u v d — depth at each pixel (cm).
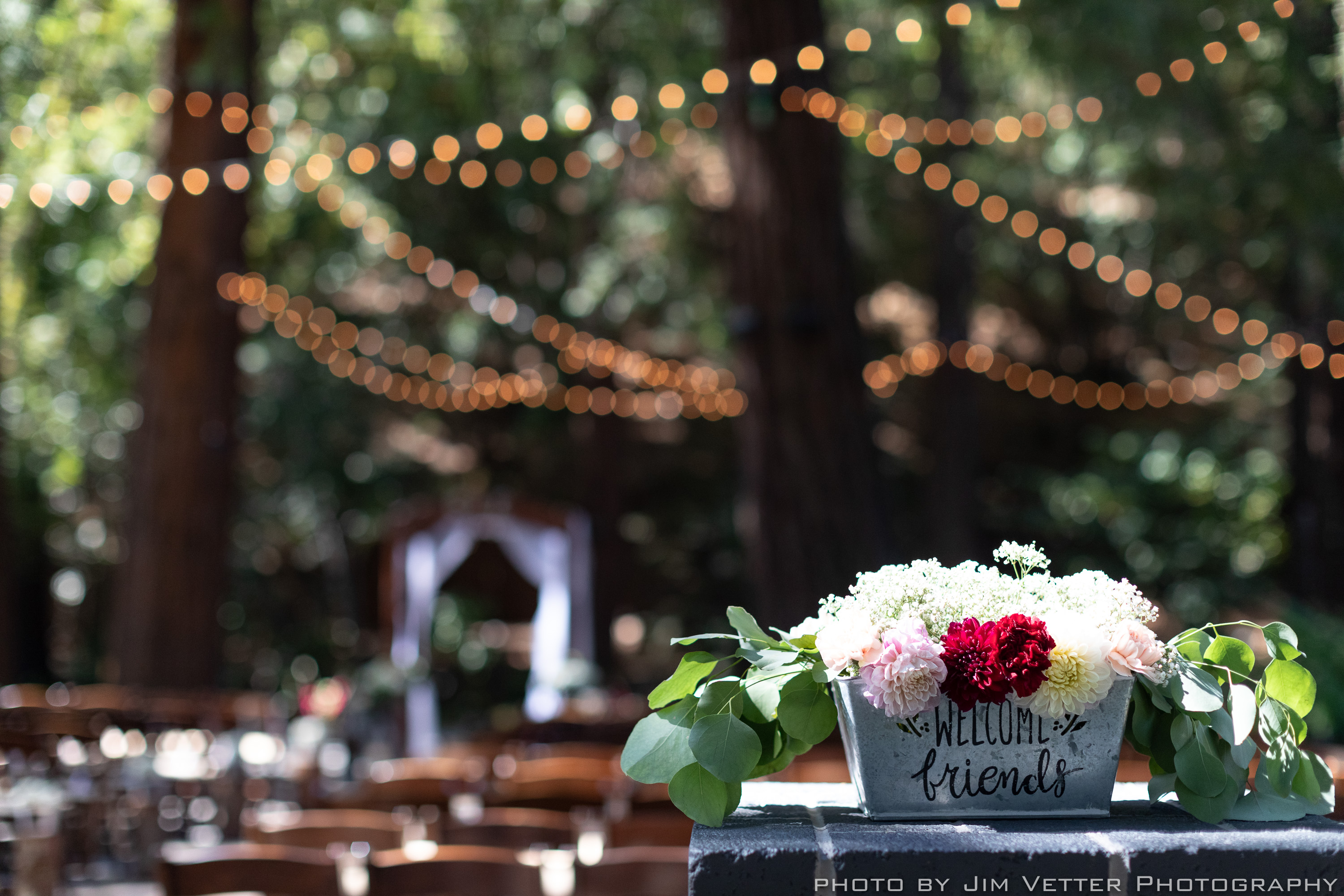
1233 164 937
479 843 360
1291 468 1209
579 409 1570
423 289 1616
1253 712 148
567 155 1356
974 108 1434
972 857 132
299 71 1198
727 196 1456
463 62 1199
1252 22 825
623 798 417
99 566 1608
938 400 1568
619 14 1215
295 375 1574
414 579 1183
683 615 1770
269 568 1694
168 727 748
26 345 1277
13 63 859
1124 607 155
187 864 288
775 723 157
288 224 1354
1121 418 1775
